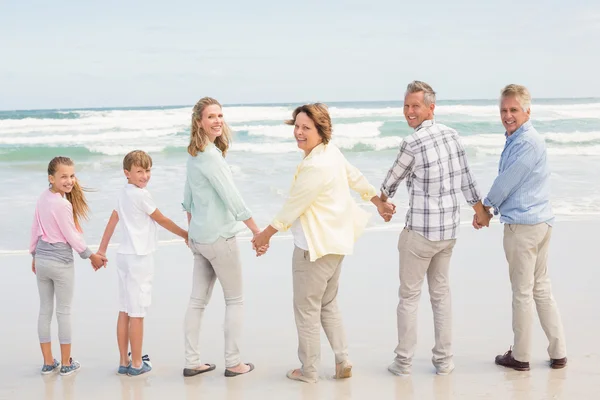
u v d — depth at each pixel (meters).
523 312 4.00
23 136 25.75
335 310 4.04
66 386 4.00
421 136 3.82
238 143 21.48
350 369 4.04
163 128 27.12
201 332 5.00
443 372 4.07
